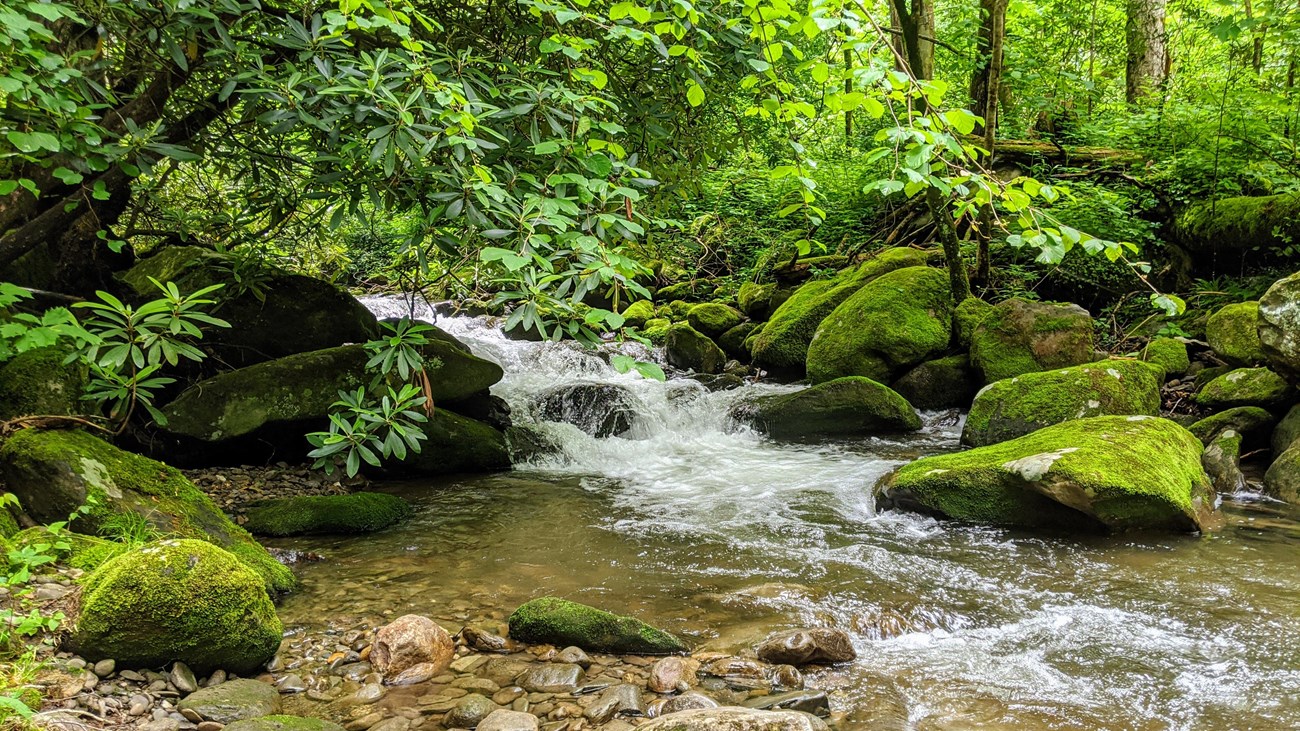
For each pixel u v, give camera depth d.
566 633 3.29
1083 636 3.44
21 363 4.38
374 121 3.18
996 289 10.30
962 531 5.00
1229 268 9.10
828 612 3.69
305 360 6.22
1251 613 3.61
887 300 9.41
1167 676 3.05
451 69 3.48
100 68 3.78
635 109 4.43
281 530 5.00
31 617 2.65
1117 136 11.09
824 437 8.20
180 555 2.86
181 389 6.25
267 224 7.26
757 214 14.56
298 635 3.40
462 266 3.88
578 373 10.41
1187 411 7.39
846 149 13.30
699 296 14.23
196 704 2.54
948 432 8.10
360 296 13.41
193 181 6.81
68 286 5.78
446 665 3.13
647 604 3.83
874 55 2.26
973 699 2.89
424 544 4.86
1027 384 7.21
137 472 3.92
